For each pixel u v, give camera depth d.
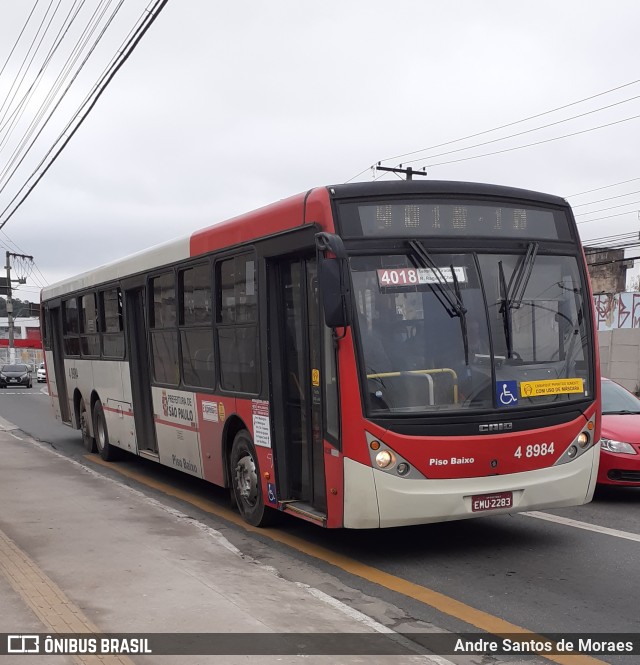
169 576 6.44
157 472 13.13
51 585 6.11
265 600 5.94
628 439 9.83
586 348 7.75
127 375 12.55
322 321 7.25
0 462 13.15
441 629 5.64
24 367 49.75
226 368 9.17
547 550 7.76
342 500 7.00
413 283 7.14
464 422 7.02
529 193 7.74
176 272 10.47
